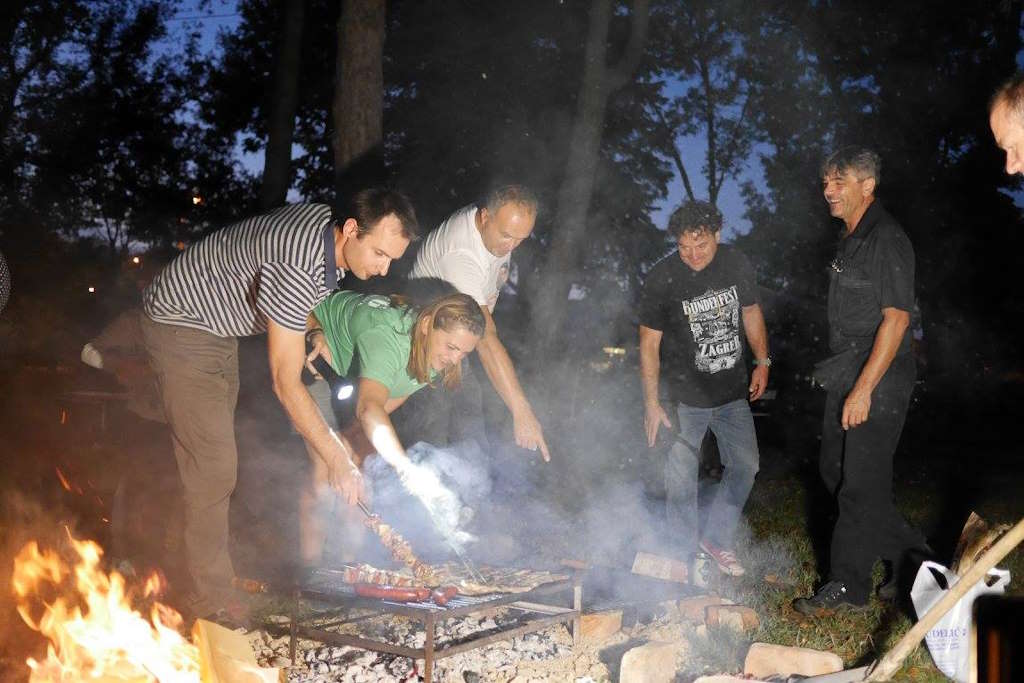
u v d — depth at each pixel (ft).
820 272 69.15
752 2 74.08
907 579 14.90
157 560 16.06
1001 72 63.46
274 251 13.37
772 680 11.57
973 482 30.17
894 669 10.12
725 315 16.66
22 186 95.91
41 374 37.42
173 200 97.76
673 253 16.97
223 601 13.91
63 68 92.84
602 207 77.00
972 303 62.90
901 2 65.87
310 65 70.44
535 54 65.62
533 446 16.79
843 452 14.92
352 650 12.54
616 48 68.33
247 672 9.13
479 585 13.07
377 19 32.42
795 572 17.03
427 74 66.44
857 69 69.46
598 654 12.79
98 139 95.25
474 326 13.56
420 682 11.44
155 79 93.45
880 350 14.17
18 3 87.45
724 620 13.55
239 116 83.10
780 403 45.85
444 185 67.10
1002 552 9.74
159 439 17.84
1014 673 6.55
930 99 66.13
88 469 23.58
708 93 81.66
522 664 12.30
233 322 14.07
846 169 14.44
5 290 13.94
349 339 15.25
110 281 67.41
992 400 57.67
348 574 12.62
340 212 13.48
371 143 32.40
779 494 26.40
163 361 14.02
